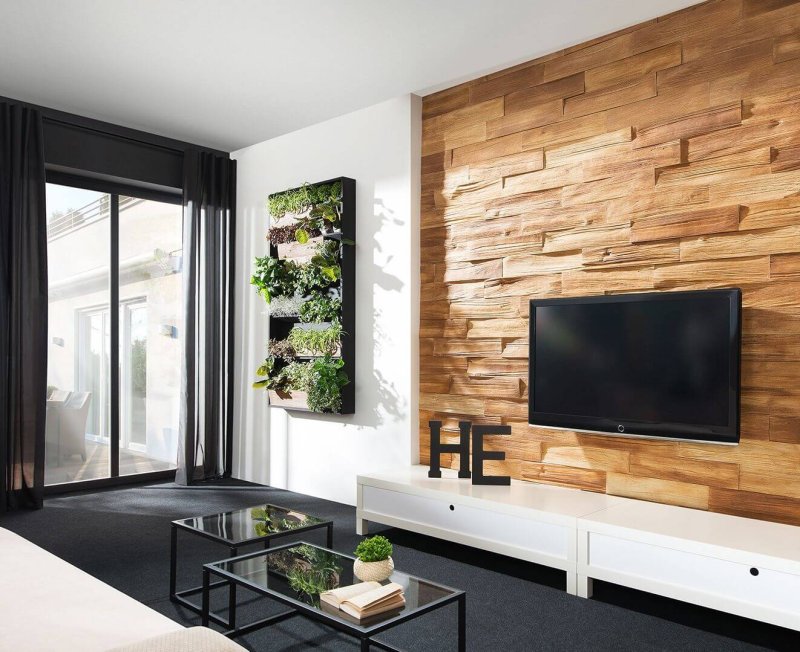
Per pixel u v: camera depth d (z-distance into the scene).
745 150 3.31
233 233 5.96
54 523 4.41
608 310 3.63
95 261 5.48
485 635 2.77
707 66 3.44
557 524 3.27
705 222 3.41
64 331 5.29
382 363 4.76
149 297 5.80
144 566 3.57
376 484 4.06
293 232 5.23
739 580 2.72
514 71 4.20
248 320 5.80
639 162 3.65
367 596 2.14
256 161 5.80
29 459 4.75
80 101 4.86
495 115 4.29
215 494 5.25
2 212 4.68
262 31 3.81
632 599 3.19
